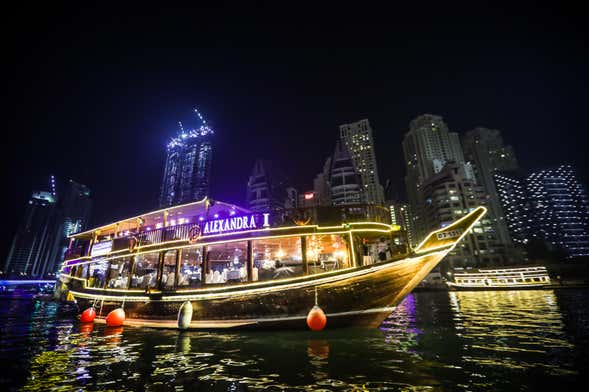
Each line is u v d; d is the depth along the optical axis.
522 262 66.56
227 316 12.36
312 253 14.80
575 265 58.78
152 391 6.47
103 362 8.63
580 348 9.64
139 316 14.88
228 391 6.37
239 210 16.52
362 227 11.93
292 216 12.33
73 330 14.53
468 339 11.14
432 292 59.09
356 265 11.62
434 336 11.73
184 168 172.12
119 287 16.75
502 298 35.75
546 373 7.21
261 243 14.22
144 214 16.80
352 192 103.94
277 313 11.63
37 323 17.78
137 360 8.77
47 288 88.06
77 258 20.47
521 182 116.56
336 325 11.27
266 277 12.69
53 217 183.00
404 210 137.12
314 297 11.16
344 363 8.02
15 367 8.25
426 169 131.75
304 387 6.49
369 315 11.12
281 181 131.38
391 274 10.64
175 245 14.47
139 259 18.78
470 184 82.44
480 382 6.65
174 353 9.44
